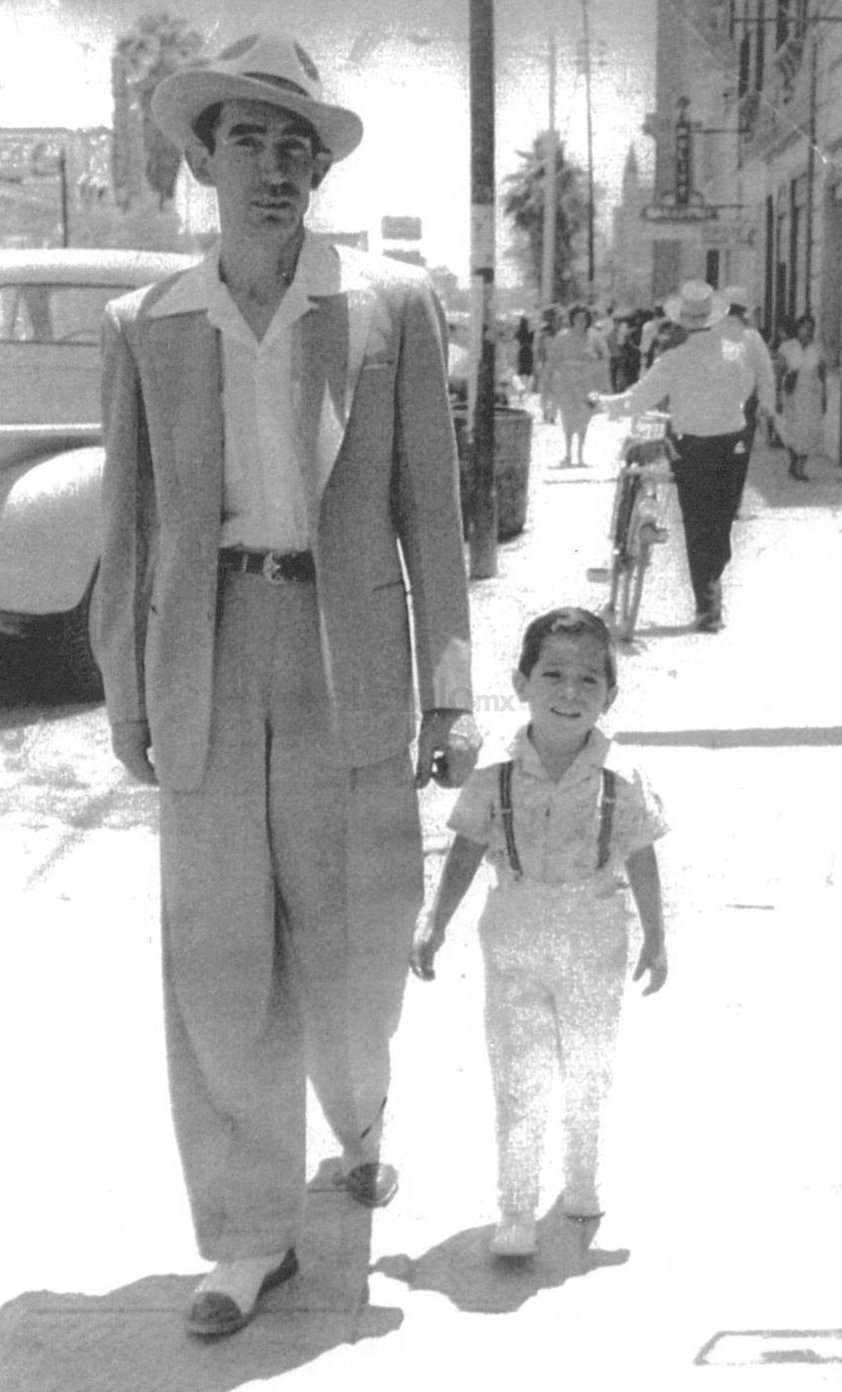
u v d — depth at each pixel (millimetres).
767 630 10945
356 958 3730
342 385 3520
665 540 10492
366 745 3602
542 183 12695
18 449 8984
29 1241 3947
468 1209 4031
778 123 22984
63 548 8961
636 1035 4945
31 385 9086
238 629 3570
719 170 21672
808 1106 4523
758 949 5570
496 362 12664
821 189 22328
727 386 10719
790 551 14367
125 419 3617
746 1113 4480
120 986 5426
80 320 9102
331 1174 4195
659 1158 4250
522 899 3760
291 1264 3768
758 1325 3553
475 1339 3521
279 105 3395
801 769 7750
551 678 3648
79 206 8617
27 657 9477
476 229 11891
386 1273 3777
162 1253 3896
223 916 3617
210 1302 3568
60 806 7363
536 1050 3803
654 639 10695
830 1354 3439
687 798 7289
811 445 20172
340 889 3678
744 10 22812
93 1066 4852
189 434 3502
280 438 3512
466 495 13023
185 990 3650
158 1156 4336
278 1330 3570
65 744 8422
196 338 3492
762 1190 4098
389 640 3629
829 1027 4996
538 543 14125
